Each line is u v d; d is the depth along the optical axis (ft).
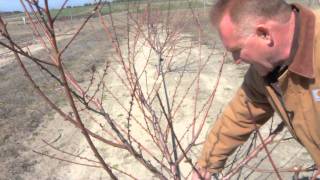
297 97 6.00
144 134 22.38
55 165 20.40
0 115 27.96
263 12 5.38
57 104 29.68
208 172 7.84
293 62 5.68
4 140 23.63
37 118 27.14
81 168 19.81
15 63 50.47
